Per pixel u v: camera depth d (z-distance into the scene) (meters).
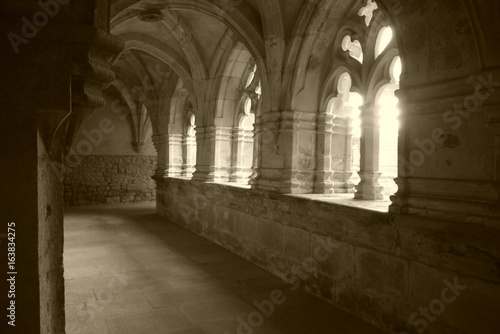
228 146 7.37
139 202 13.56
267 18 4.71
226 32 6.47
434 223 2.75
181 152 9.88
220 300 4.03
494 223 2.40
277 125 4.97
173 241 7.03
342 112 4.97
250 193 5.51
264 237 5.26
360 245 3.57
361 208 3.48
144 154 13.72
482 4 2.32
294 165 4.82
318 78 4.83
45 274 1.22
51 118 1.16
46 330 1.22
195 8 5.40
